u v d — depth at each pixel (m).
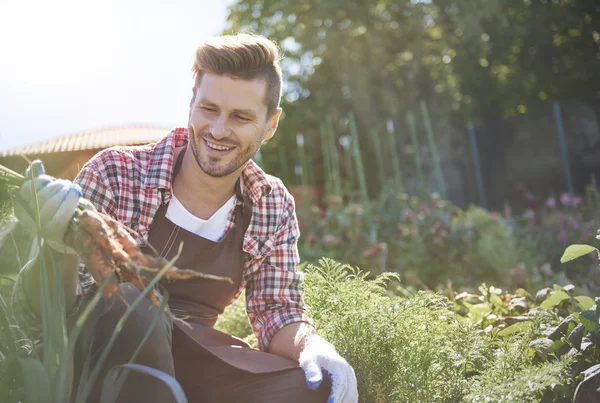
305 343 1.81
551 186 11.73
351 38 13.73
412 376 1.79
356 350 1.84
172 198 1.88
